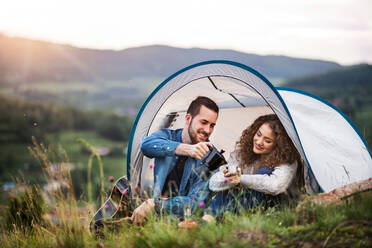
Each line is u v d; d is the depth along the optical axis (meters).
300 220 3.40
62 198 4.09
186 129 5.36
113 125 110.25
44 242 4.09
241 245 2.91
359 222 3.16
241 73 4.65
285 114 4.36
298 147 4.33
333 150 4.84
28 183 4.92
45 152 4.12
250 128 5.09
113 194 4.71
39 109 108.62
